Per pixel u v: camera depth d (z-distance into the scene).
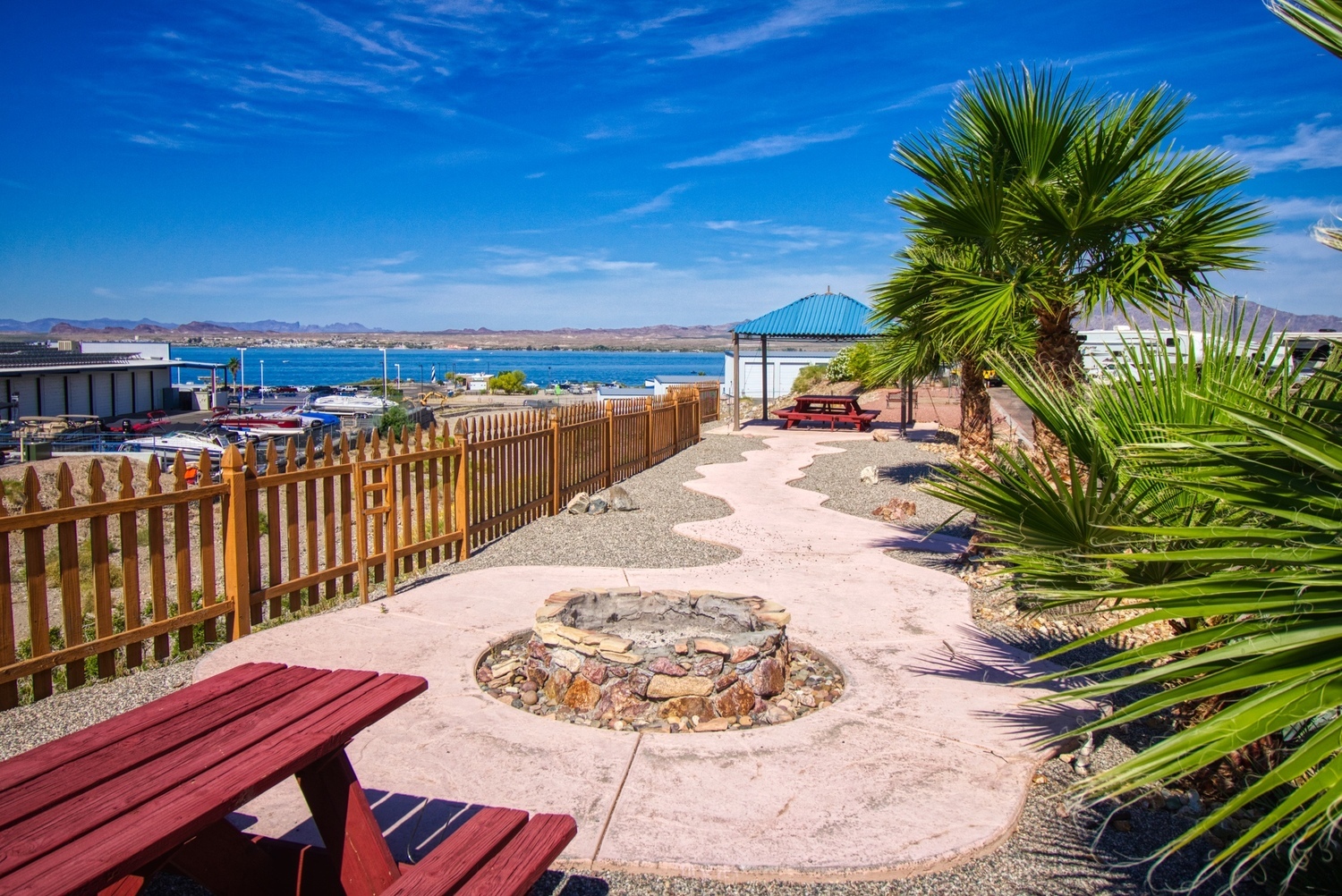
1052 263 7.77
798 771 3.92
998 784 3.80
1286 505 2.40
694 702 4.52
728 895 3.04
